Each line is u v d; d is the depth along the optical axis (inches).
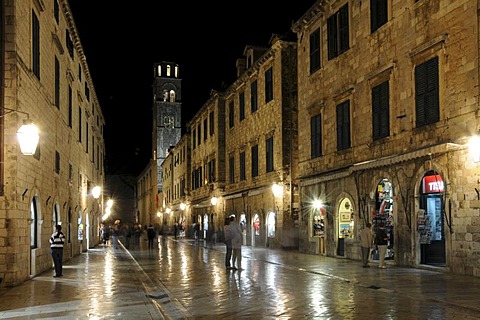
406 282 605.3
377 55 867.4
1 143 620.4
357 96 932.6
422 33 747.4
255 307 474.9
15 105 627.5
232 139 1724.9
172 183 3006.9
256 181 1470.2
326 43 1060.5
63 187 999.0
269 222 1371.8
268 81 1385.3
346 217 994.7
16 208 628.4
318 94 1096.8
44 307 481.4
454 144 660.1
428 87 730.2
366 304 474.0
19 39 647.1
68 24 1082.7
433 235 742.5
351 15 957.2
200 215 2181.3
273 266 867.4
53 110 880.9
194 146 2320.4
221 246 1585.9
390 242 846.5
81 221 1325.0
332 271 751.1
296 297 525.3
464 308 436.1
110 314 444.8
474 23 644.7
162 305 511.8
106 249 1518.2
